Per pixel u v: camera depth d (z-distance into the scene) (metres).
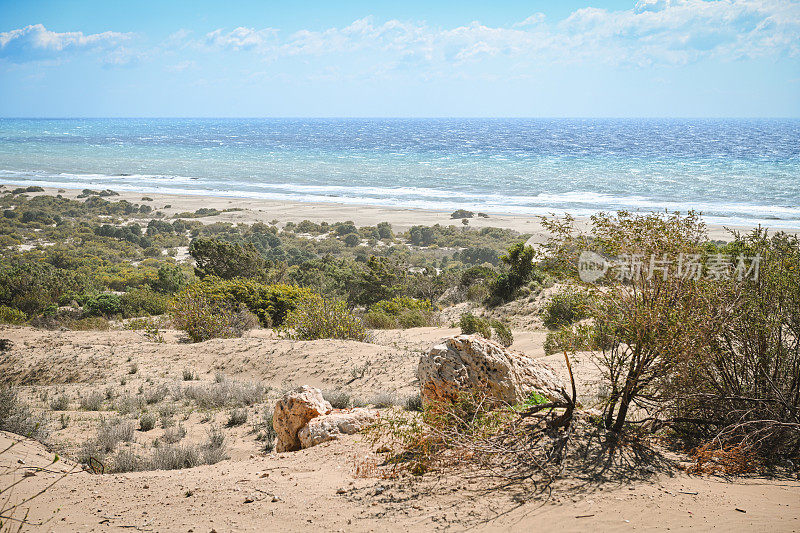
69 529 3.86
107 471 6.78
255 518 4.05
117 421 9.39
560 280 6.01
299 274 40.25
